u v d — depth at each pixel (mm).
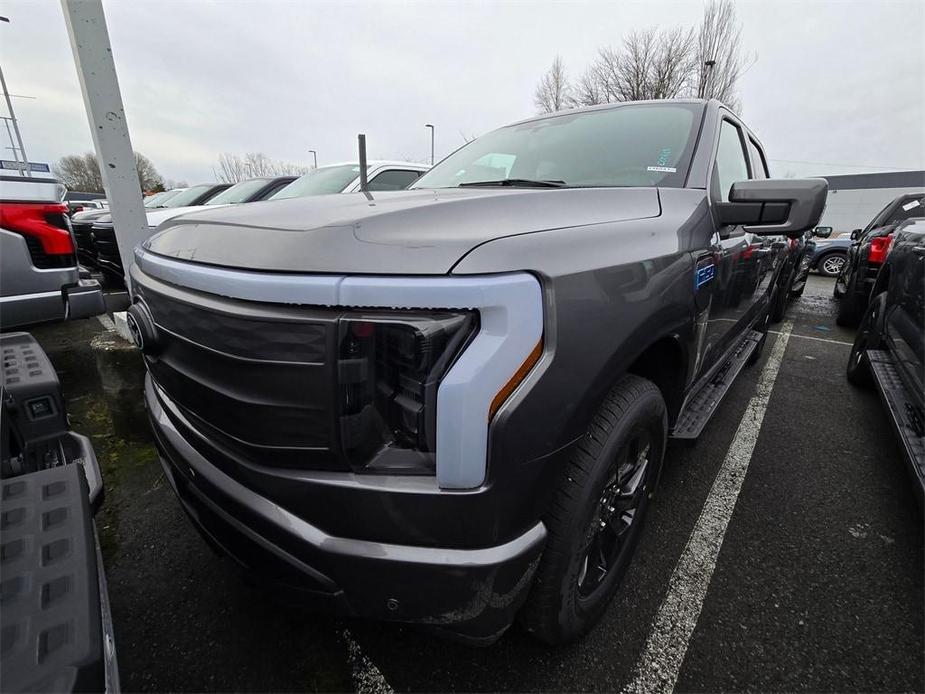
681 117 2234
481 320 980
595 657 1548
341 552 1048
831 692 1436
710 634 1631
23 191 3229
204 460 1298
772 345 5395
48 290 3332
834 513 2297
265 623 1693
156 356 1411
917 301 2686
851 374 4055
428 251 1008
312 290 983
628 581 1858
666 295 1443
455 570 1023
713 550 2035
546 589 1297
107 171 3342
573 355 1098
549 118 2619
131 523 2232
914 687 1450
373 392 1003
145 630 1662
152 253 1490
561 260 1121
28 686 745
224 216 1373
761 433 3133
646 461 1710
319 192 5863
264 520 1126
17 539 1005
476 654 1562
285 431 1055
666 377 1785
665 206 1713
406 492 998
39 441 1717
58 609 872
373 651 1582
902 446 2273
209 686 1471
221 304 1100
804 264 7539
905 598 1788
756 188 1784
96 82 3205
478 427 978
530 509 1097
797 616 1706
